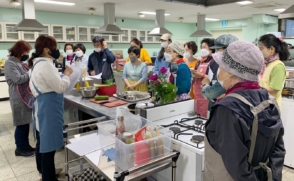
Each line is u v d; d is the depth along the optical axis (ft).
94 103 8.46
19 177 8.49
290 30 27.63
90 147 5.72
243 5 20.40
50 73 6.53
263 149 3.33
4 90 20.34
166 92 6.45
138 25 29.60
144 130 4.89
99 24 26.58
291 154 8.91
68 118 9.87
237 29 31.94
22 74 9.43
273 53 7.49
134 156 4.57
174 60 7.82
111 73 13.35
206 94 4.54
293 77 10.54
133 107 6.45
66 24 24.26
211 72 7.34
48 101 6.75
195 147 4.80
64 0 17.84
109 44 27.58
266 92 3.51
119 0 18.04
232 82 3.41
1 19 20.61
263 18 26.76
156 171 4.77
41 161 7.48
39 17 22.48
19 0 17.04
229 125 3.06
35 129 7.65
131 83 11.43
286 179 8.26
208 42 9.70
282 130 3.67
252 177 3.05
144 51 16.98
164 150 4.94
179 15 26.89
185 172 5.04
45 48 6.59
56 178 7.70
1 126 13.75
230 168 3.06
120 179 4.15
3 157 9.98
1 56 21.34
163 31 21.79
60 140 7.13
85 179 6.41
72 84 7.86
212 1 16.08
